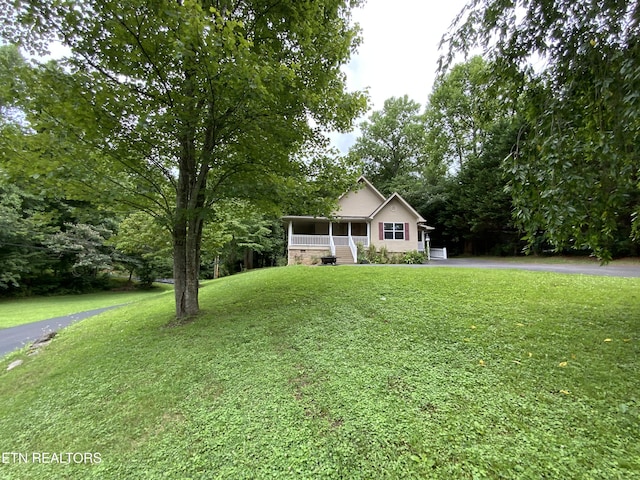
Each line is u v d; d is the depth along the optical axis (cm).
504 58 347
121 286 2345
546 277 761
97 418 301
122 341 512
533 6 315
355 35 610
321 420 260
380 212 1938
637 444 208
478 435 226
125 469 230
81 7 375
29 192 530
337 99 573
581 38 297
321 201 641
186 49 354
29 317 1039
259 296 721
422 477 195
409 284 706
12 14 371
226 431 258
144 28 390
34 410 330
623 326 401
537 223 322
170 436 261
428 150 2948
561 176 293
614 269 1069
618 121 276
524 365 321
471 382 297
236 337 463
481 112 415
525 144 332
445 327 437
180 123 440
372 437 233
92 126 420
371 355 370
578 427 227
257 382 331
